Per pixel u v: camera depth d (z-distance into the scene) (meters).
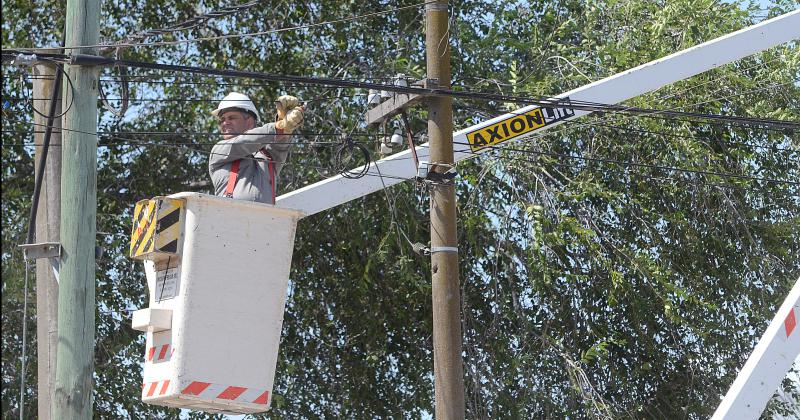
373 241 25.27
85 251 14.36
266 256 12.86
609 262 24.25
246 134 13.09
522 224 25.31
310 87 25.75
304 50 26.20
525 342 25.09
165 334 12.59
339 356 25.73
